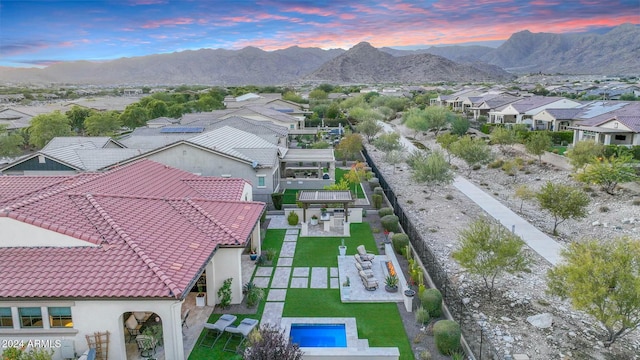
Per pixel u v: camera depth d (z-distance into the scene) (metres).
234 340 17.95
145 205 21.88
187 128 58.50
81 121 94.44
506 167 52.38
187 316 19.78
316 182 44.19
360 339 17.94
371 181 46.38
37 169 38.06
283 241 30.36
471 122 94.00
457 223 35.66
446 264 27.33
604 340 19.20
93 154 40.62
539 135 54.84
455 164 60.97
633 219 34.47
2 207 19.95
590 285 17.14
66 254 16.86
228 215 23.33
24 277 15.66
